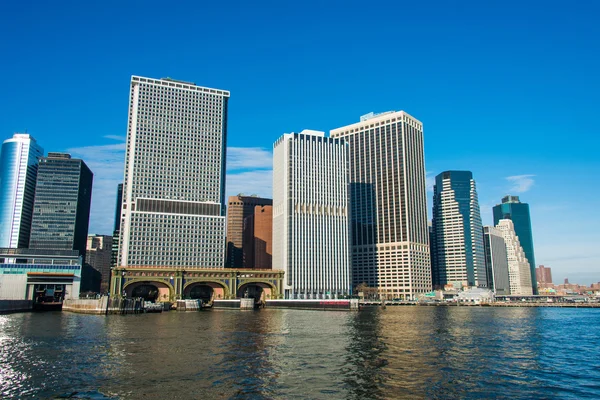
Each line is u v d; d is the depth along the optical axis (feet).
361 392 165.17
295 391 165.37
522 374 198.18
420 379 185.47
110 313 552.41
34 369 195.21
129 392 161.07
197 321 460.14
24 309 623.77
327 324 432.25
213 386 170.19
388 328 391.65
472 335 339.57
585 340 318.24
